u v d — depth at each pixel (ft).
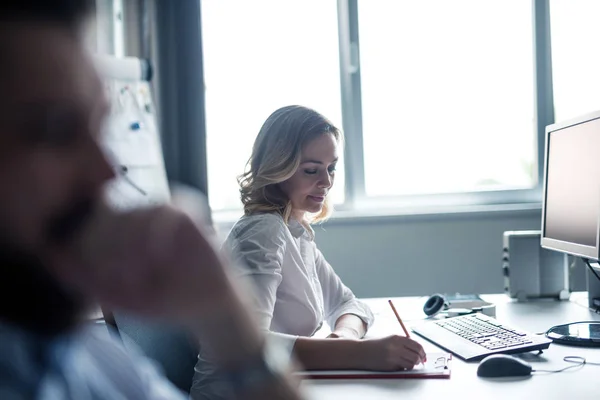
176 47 10.18
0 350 0.93
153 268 0.83
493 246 10.12
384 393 3.52
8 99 0.76
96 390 1.21
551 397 3.35
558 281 6.77
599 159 5.22
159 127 10.13
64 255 0.81
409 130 10.80
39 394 0.98
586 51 10.59
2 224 0.78
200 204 0.92
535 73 10.62
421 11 10.69
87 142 0.81
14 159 0.77
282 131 5.16
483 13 10.64
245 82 10.89
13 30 0.77
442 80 10.71
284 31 10.83
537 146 10.64
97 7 0.87
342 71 10.79
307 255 5.50
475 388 3.57
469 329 4.98
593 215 5.29
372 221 10.17
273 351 1.10
